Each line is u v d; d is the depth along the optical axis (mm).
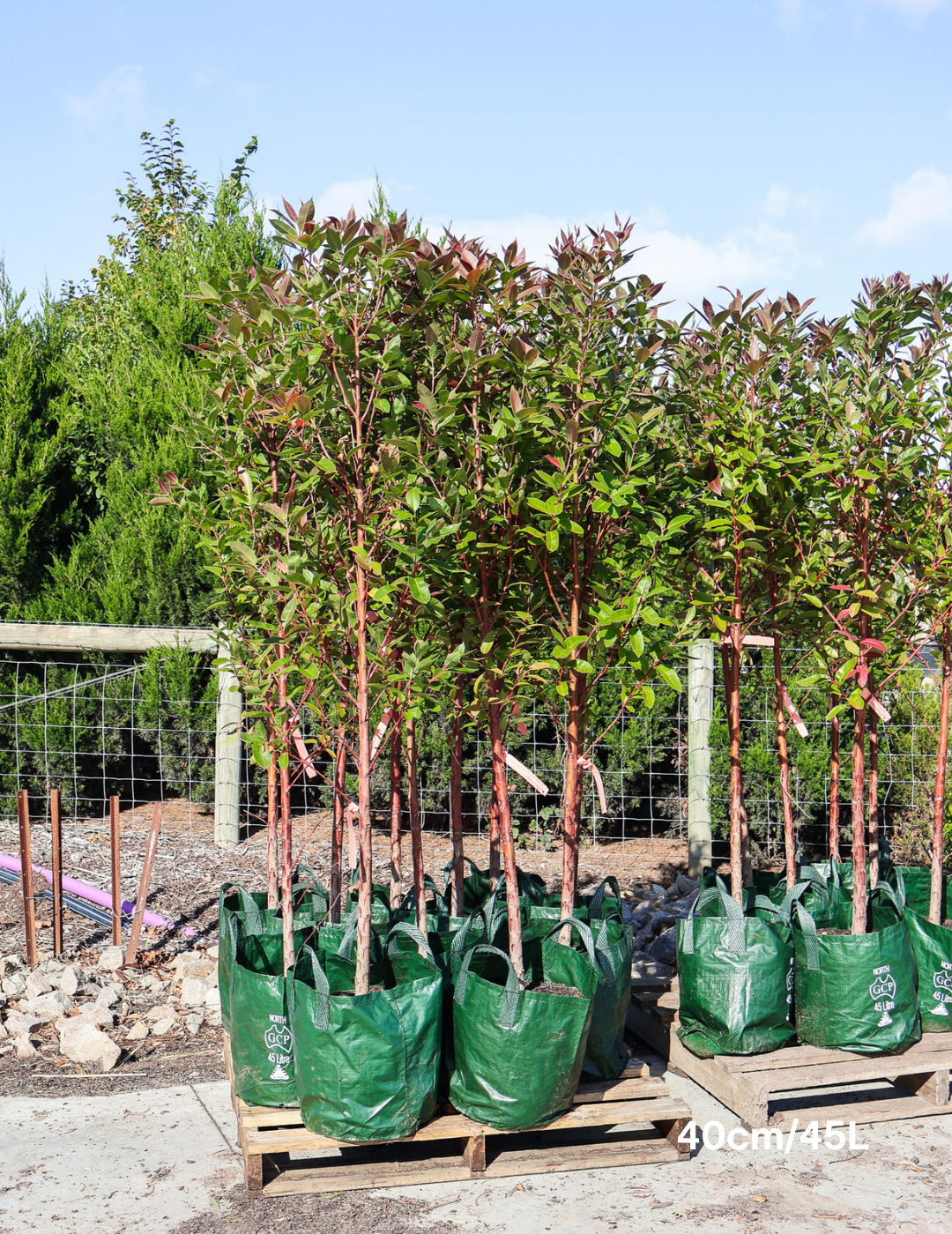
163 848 6816
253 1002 3170
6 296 8375
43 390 8602
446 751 7375
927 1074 3592
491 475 3266
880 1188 3051
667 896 6211
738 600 3936
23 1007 4387
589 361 3250
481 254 3201
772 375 3977
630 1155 3203
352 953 3436
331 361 3008
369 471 3201
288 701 3457
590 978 3332
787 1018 3561
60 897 4965
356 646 3289
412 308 3094
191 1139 3369
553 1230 2812
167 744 7883
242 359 3258
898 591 4070
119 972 4848
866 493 3584
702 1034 3596
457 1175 3078
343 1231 2811
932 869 3994
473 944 3439
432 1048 3023
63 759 8023
